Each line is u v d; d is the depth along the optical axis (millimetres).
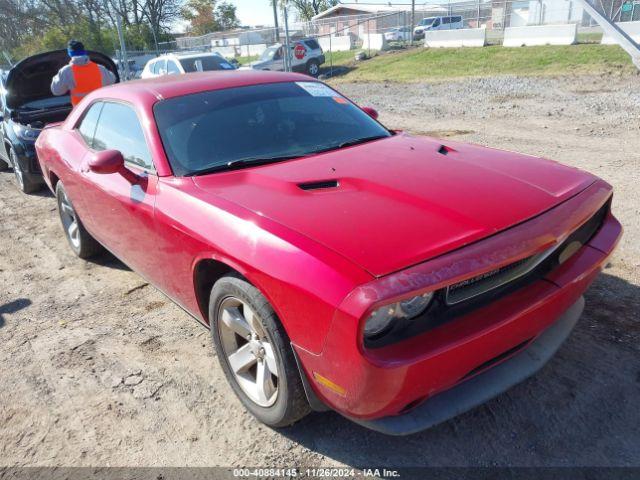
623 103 10992
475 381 2369
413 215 2318
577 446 2422
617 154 7133
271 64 22844
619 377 2811
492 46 22281
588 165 6668
